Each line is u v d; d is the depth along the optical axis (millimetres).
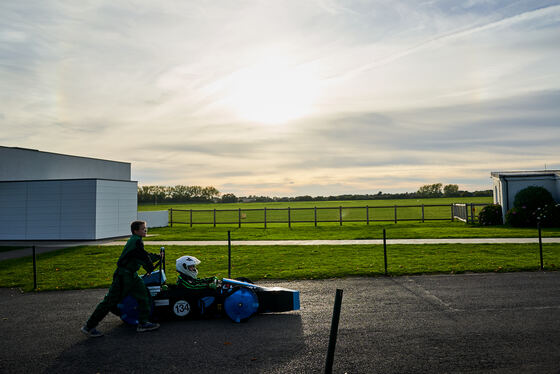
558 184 27828
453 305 8594
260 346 6379
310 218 46188
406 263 13625
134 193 28844
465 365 5520
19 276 13000
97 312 6949
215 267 13680
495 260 13758
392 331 7000
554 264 12758
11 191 26375
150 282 7906
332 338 4340
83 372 5527
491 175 31984
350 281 11305
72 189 25391
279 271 12766
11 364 5848
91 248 20406
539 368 5379
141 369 5578
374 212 53375
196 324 7656
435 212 48781
